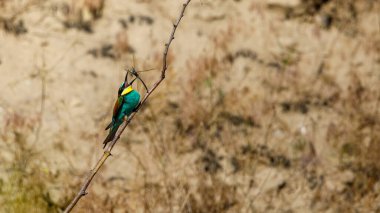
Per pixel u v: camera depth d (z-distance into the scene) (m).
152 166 11.22
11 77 11.98
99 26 13.06
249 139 11.95
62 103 11.79
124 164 11.17
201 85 12.41
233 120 12.11
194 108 11.95
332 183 11.67
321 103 12.82
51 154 10.99
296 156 11.91
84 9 13.09
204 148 11.65
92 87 12.14
